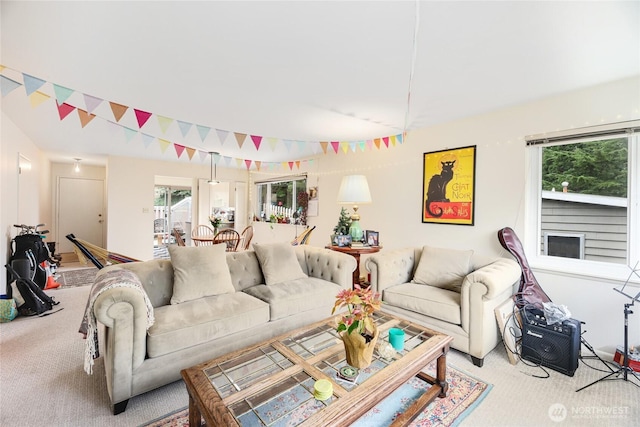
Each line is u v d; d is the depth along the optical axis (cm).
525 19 148
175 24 154
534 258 267
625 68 200
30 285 302
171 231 880
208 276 229
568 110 240
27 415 155
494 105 268
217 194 679
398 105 268
